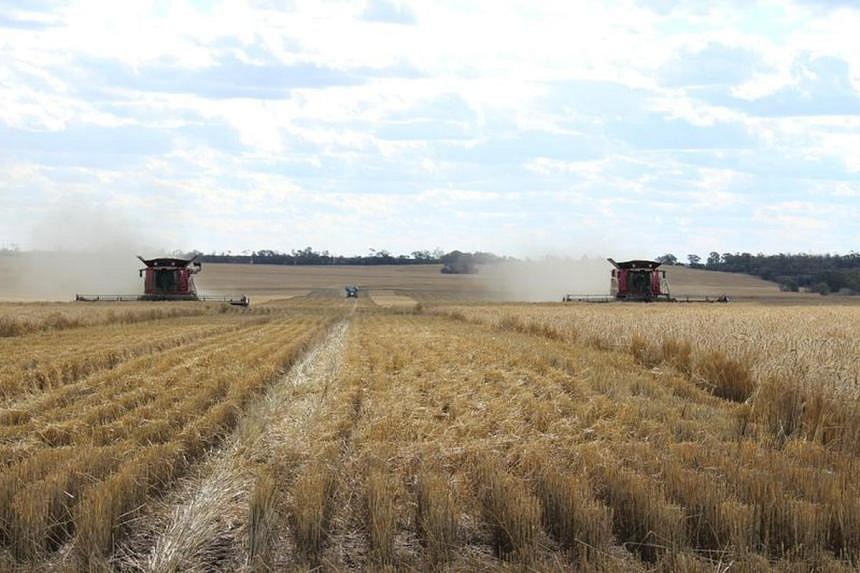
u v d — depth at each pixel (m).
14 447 11.79
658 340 23.03
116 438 12.78
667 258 178.00
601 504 9.03
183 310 56.44
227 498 9.73
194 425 13.48
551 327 32.88
